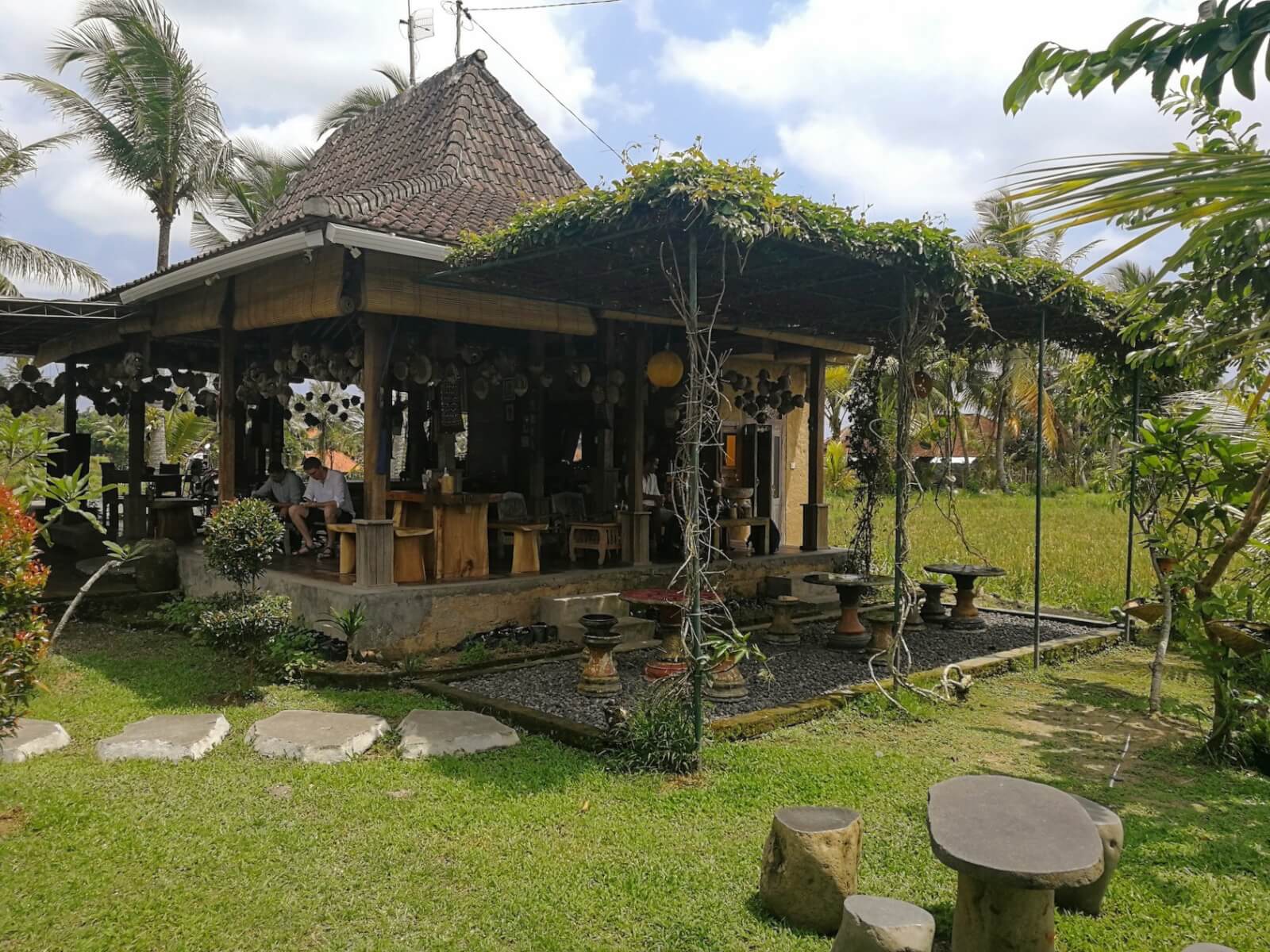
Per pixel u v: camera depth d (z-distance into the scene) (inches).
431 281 321.7
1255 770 238.4
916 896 161.9
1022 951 132.1
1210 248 182.1
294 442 1043.3
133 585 424.8
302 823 187.0
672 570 423.8
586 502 524.1
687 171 218.8
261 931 146.6
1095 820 157.8
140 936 143.7
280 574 374.9
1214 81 98.0
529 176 452.8
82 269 856.3
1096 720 282.2
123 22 809.5
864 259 259.3
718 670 288.2
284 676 302.4
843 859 150.6
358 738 235.1
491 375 422.0
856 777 220.7
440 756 230.7
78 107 815.7
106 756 224.5
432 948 142.4
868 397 461.4
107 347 537.0
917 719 275.7
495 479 546.0
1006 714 288.0
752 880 166.2
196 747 227.8
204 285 418.9
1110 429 421.4
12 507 207.2
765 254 264.7
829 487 1250.0
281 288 376.2
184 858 169.9
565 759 230.7
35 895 155.3
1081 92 108.0
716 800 203.3
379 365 345.4
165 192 871.1
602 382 451.8
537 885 162.4
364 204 333.7
